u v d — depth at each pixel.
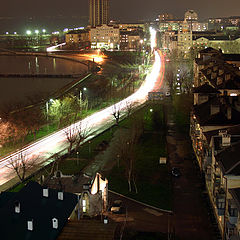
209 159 93.75
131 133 157.88
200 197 98.06
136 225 84.50
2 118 166.50
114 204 92.81
